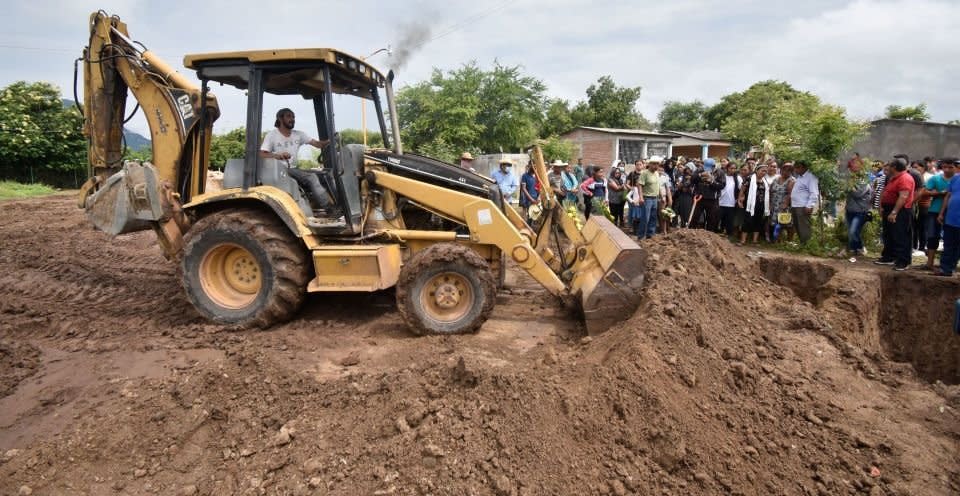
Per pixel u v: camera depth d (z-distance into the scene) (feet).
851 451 10.47
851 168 30.22
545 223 18.60
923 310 24.59
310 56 15.66
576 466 9.51
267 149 17.93
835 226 32.99
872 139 61.87
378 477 9.39
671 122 158.81
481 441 9.93
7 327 16.65
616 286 15.66
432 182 18.10
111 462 10.45
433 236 17.75
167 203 17.37
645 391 10.86
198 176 18.10
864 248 31.65
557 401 10.85
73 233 34.04
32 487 9.78
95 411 11.91
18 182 70.03
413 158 18.70
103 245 30.30
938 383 13.79
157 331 16.74
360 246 16.51
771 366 13.44
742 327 16.01
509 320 18.15
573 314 18.39
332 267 16.25
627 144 93.56
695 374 11.96
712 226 34.91
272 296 16.33
